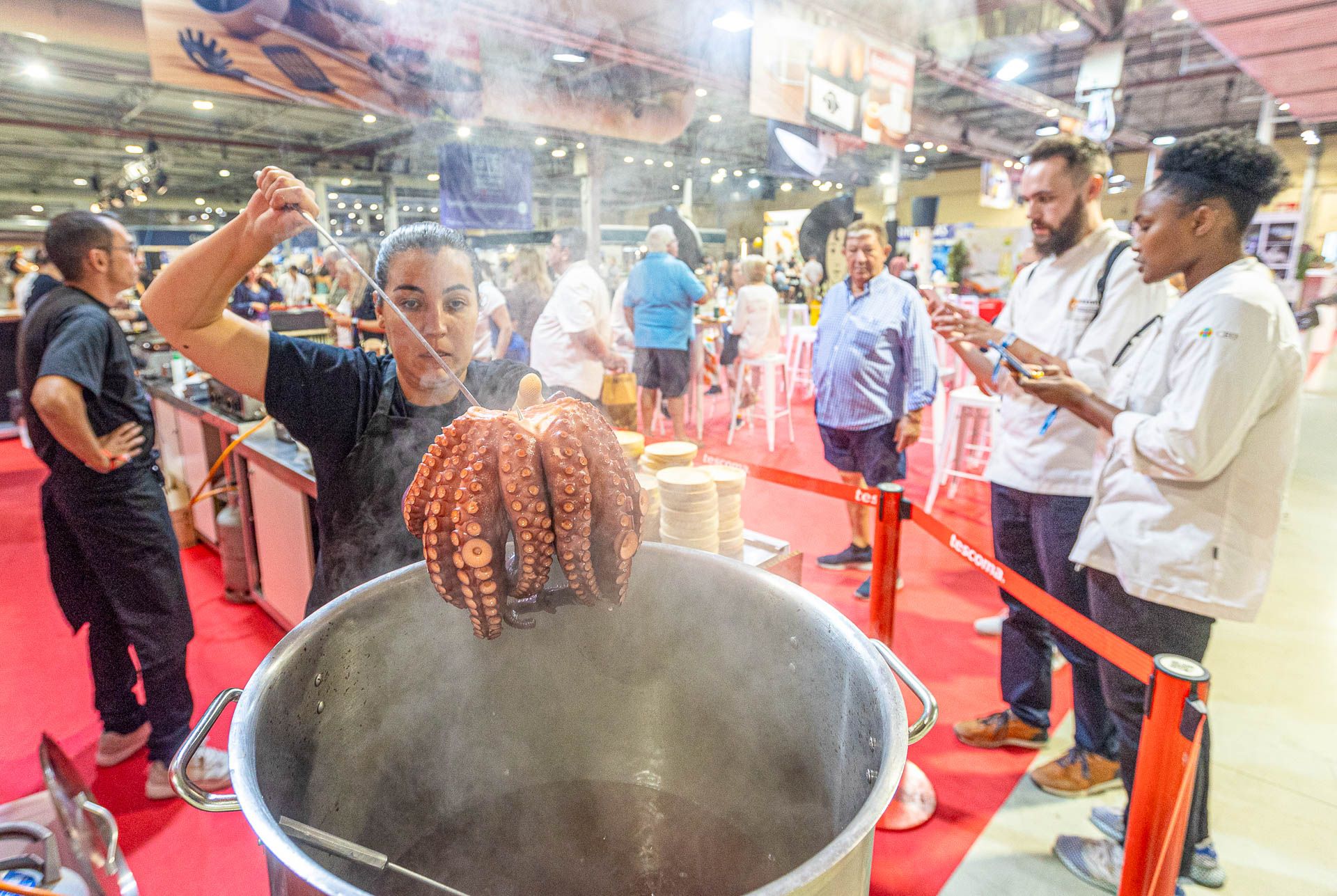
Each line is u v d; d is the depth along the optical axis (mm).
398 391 1103
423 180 12906
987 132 10750
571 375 3826
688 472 1493
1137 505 1441
